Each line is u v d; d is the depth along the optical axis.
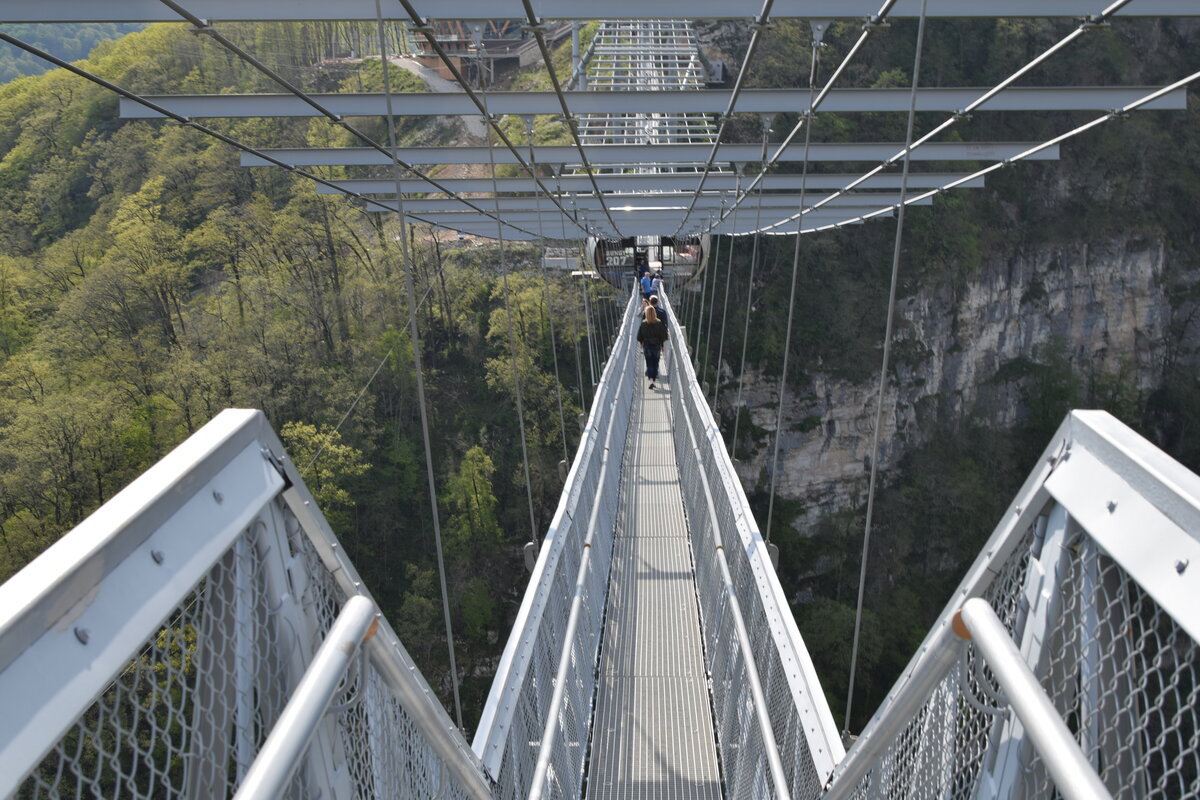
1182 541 0.86
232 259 33.69
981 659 1.16
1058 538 1.14
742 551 4.37
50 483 23.80
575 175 11.73
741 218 15.28
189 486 0.98
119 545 0.84
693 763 4.24
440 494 31.20
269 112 6.83
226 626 1.05
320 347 32.44
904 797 1.65
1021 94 6.62
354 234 35.81
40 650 0.73
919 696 1.36
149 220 34.03
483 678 29.75
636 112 7.34
